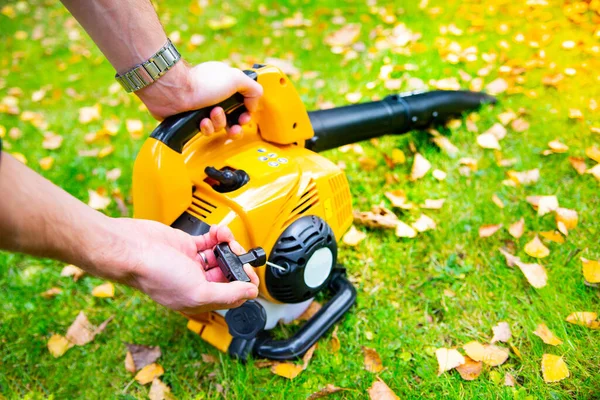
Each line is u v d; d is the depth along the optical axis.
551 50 2.54
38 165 2.43
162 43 1.23
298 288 1.35
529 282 1.57
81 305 1.79
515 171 1.97
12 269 1.93
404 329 1.54
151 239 1.03
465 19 2.88
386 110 1.94
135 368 1.55
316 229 1.35
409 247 1.79
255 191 1.30
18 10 4.04
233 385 1.44
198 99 1.28
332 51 2.83
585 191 1.84
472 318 1.55
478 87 2.38
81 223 0.90
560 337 1.44
